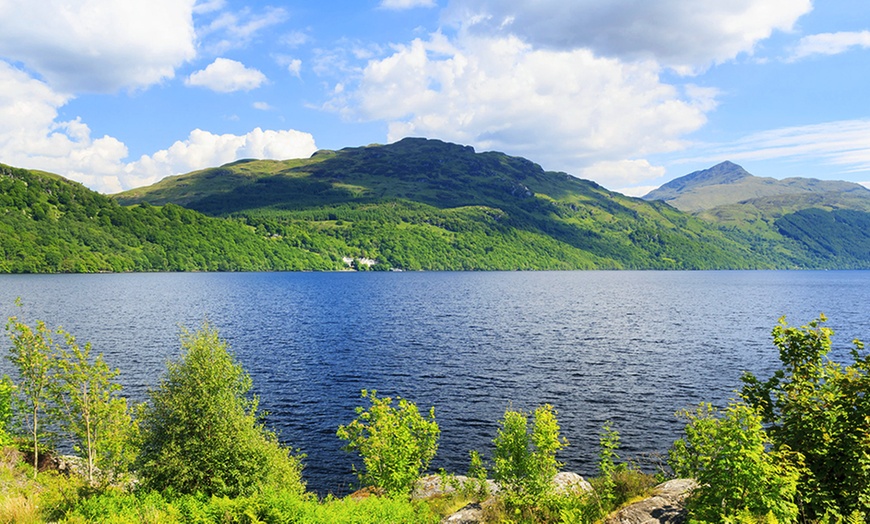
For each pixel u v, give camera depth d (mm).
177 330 82000
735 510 11422
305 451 34469
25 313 98500
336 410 42750
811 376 15188
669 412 42250
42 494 19453
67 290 156250
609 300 148750
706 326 93938
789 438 14164
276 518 17703
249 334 80875
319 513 18172
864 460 11805
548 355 65500
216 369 21266
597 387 49844
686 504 13102
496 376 54125
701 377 53844
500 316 107812
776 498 11281
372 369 57125
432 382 51688
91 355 61156
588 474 30656
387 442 22172
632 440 36094
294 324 92938
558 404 44406
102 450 24344
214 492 20188
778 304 139000
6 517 17062
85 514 17281
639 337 80562
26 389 24484
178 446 20219
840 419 13227
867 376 13297
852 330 86688
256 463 21172
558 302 140875
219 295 151625
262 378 52844
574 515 15008
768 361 62312
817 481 12633
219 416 21047
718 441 12227
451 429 38438
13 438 26516
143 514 17250
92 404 24453
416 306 126938
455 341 75688
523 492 17797
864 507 11961
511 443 18422
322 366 58438
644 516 14055
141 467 20484
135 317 97562
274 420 40281
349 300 141625
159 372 53125
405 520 18578
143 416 21625
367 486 26703
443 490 24016
